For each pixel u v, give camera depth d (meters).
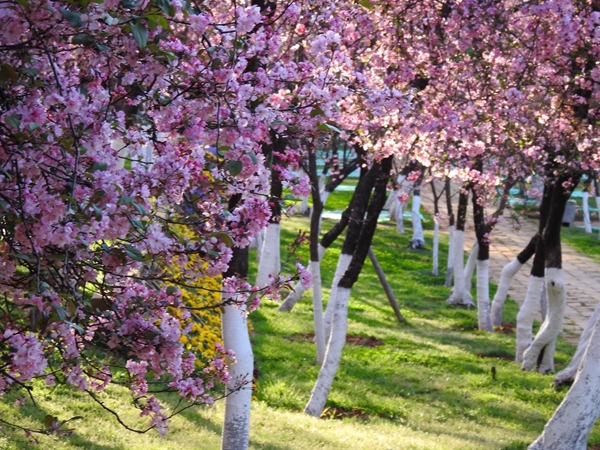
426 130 10.75
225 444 8.57
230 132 4.65
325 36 5.83
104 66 4.40
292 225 37.28
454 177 12.59
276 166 6.12
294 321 19.53
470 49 10.26
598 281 31.17
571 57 12.31
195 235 4.93
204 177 4.90
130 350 4.75
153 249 4.06
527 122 12.82
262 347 16.38
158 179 4.26
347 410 13.13
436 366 16.66
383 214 46.62
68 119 3.86
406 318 22.78
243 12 4.66
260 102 5.03
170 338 4.73
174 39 4.66
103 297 4.80
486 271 22.09
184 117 4.72
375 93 6.95
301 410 12.79
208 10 4.93
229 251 4.95
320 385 12.62
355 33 10.63
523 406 14.06
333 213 43.41
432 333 20.80
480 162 16.23
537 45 12.00
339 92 5.43
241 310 5.51
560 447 9.83
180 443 8.94
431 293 27.03
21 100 3.96
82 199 3.89
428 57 11.25
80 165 4.02
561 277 16.30
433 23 11.49
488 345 19.53
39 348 3.74
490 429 12.40
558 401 14.47
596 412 9.85
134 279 4.91
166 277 4.98
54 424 4.92
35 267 4.12
